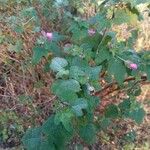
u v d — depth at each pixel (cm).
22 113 34
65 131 24
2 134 34
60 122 23
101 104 32
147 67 26
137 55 27
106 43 27
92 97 25
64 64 23
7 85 34
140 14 27
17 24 30
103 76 29
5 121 34
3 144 33
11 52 33
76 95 22
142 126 36
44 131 24
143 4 26
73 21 29
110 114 29
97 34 27
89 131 26
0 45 33
